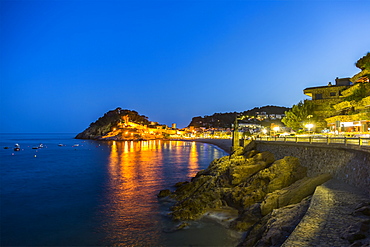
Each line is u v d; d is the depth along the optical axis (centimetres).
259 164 2975
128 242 2027
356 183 1792
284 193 2047
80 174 5091
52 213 2728
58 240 2105
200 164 6475
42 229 2323
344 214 1350
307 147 2573
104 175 4912
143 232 2184
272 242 1373
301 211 1609
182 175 4794
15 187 3953
